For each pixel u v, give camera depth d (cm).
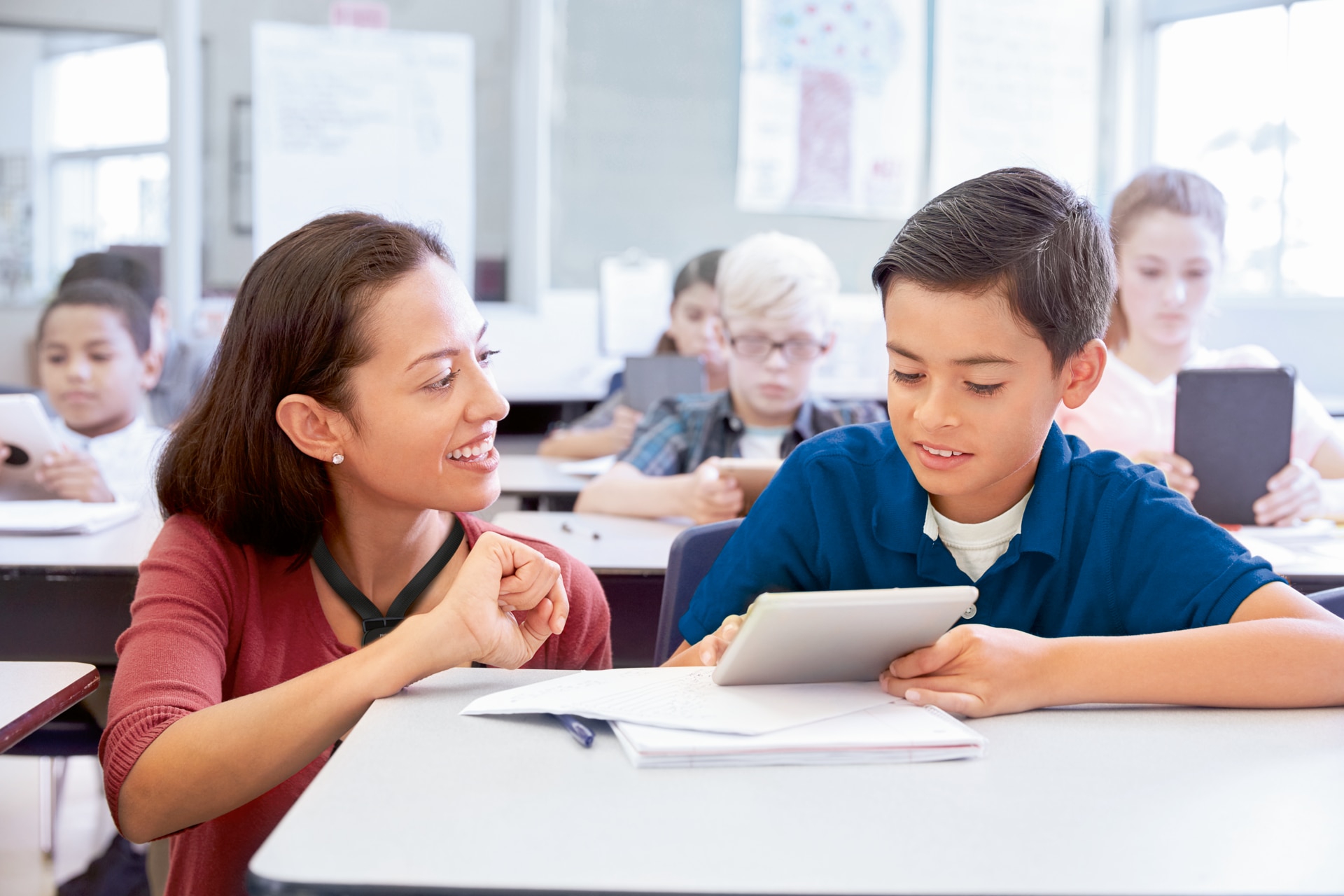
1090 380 90
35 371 375
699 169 408
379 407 89
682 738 68
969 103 436
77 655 150
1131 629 93
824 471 103
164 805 76
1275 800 63
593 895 51
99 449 239
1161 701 78
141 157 374
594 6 391
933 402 83
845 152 424
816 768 67
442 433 90
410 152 387
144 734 78
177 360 288
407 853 54
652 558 160
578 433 291
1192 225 212
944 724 71
